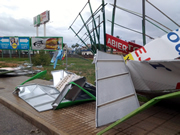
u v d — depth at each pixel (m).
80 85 5.02
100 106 3.20
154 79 3.70
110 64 3.67
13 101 5.18
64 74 7.24
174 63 3.08
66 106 4.70
